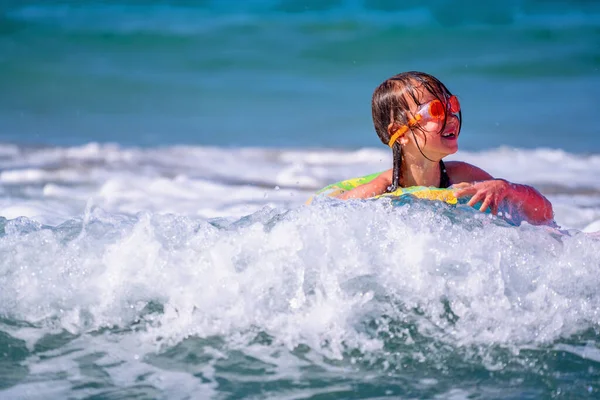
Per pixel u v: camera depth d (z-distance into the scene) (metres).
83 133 29.58
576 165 23.69
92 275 10.03
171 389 8.55
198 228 10.49
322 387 8.58
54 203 18.23
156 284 9.86
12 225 11.02
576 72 41.41
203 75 42.25
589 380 8.67
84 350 9.27
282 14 56.97
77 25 53.38
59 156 24.55
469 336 9.42
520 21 53.84
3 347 9.25
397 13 56.38
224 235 10.23
